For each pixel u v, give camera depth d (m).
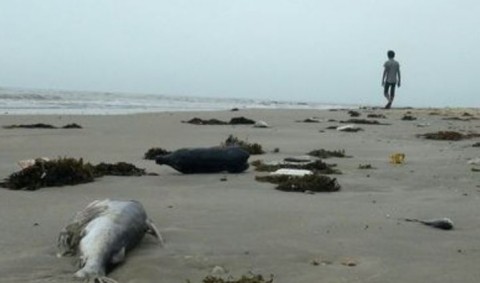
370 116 24.44
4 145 12.73
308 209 6.75
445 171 9.90
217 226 5.88
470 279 4.46
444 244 5.44
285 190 7.91
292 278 4.39
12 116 21.09
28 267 4.50
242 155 9.42
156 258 4.75
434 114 26.89
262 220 6.18
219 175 9.12
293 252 5.05
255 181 8.59
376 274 4.52
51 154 11.49
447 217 6.53
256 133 16.41
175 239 5.35
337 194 7.77
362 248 5.23
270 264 4.71
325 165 9.80
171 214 6.37
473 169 10.12
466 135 16.41
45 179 7.92
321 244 5.32
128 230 4.79
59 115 22.61
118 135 15.45
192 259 4.77
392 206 7.06
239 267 4.62
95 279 4.09
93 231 4.59
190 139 14.66
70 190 7.68
